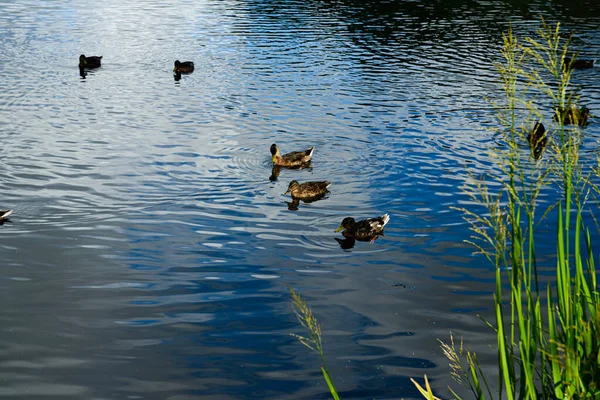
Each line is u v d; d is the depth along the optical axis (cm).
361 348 1196
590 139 2366
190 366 1145
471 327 1257
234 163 2252
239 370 1135
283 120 2744
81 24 4941
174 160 2266
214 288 1425
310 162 2262
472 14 5325
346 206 1898
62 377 1111
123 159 2258
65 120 2708
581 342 584
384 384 1091
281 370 1134
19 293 1392
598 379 539
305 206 1897
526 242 1591
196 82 3384
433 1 6003
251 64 3759
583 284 624
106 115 2795
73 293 1395
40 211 1820
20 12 5338
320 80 3400
